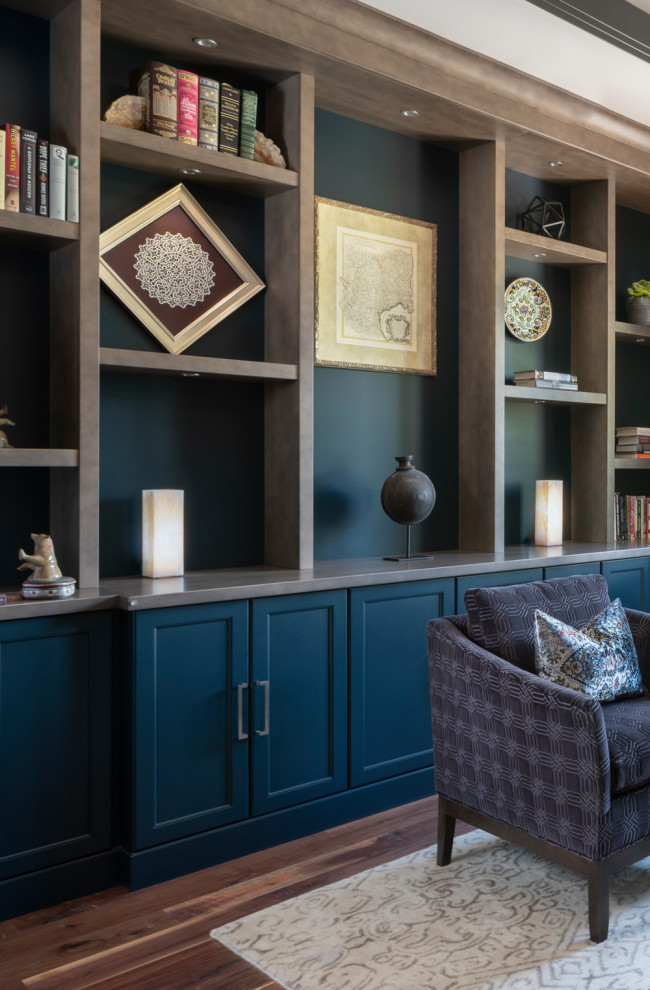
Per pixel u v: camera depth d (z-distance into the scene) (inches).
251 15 111.8
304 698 116.4
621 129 164.1
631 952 85.5
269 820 112.5
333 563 136.7
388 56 127.3
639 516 187.0
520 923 91.4
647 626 116.8
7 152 98.5
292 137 127.6
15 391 109.3
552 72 144.5
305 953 85.8
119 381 119.1
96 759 99.8
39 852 95.4
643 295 188.4
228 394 130.6
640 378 203.0
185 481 126.0
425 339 154.3
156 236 120.6
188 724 104.5
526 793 94.0
